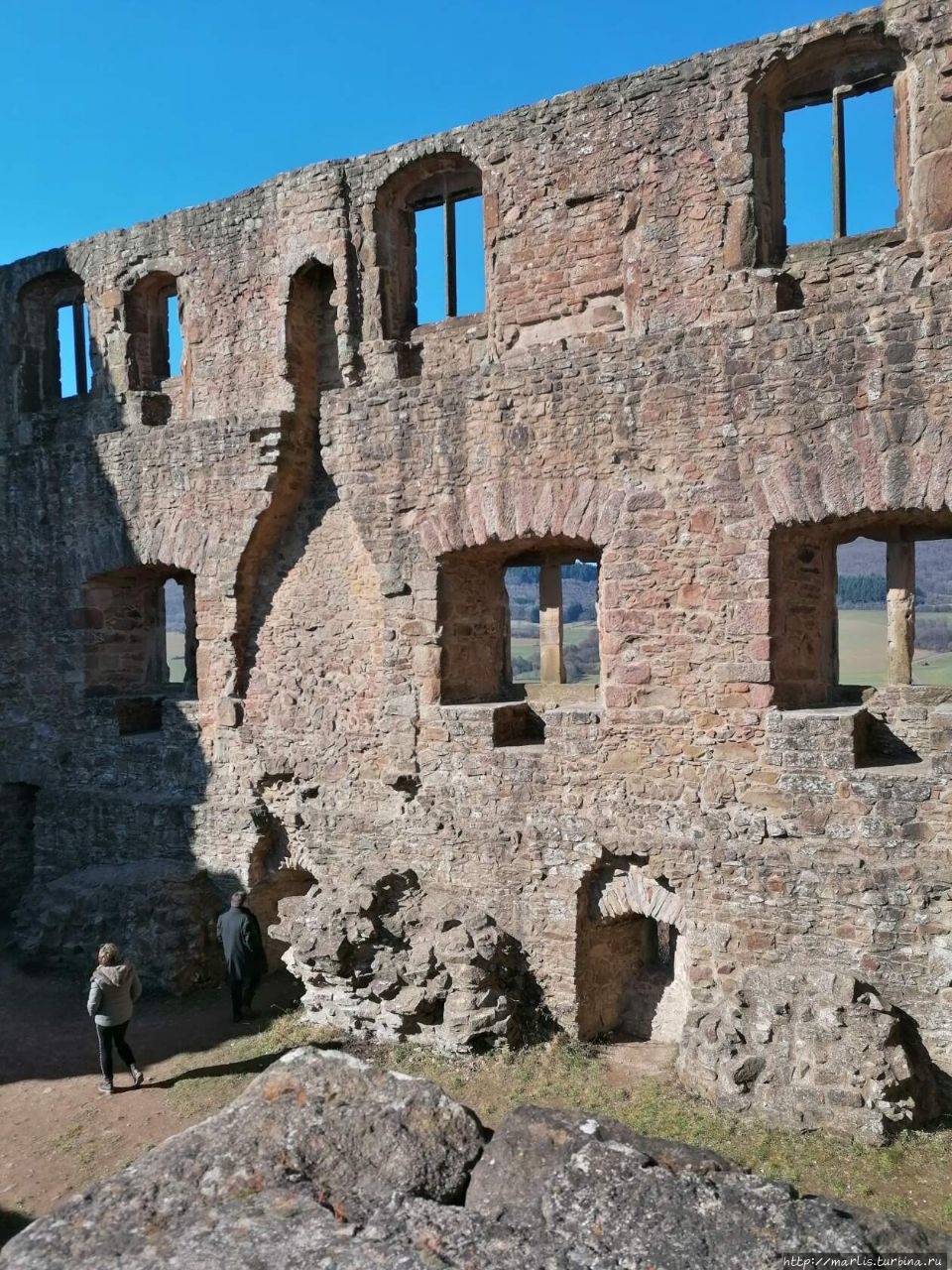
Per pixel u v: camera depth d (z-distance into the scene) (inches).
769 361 321.1
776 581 327.6
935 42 313.1
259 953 392.5
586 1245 123.3
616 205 369.1
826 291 336.5
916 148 320.2
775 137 353.4
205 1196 137.4
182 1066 347.6
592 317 377.7
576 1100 303.7
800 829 316.8
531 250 388.8
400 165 412.2
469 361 409.7
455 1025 338.3
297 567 440.1
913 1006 299.3
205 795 457.1
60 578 503.8
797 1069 282.7
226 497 444.5
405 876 393.4
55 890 463.2
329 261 427.2
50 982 430.3
